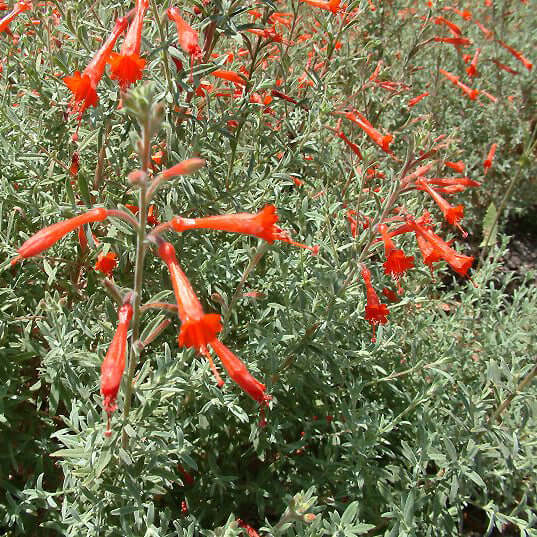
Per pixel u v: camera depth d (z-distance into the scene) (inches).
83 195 10.5
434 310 16.5
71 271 11.7
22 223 12.2
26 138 12.4
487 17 28.8
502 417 12.0
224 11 11.0
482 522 13.3
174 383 9.3
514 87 28.3
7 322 10.5
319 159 14.1
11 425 10.4
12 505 9.5
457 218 10.4
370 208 14.1
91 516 9.4
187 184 11.2
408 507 9.8
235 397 10.6
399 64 22.3
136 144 6.8
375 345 11.8
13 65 13.7
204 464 11.4
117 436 8.5
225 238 13.4
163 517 9.3
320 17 15.2
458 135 24.3
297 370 11.4
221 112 13.1
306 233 12.6
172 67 10.6
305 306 11.4
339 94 16.5
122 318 7.3
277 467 11.3
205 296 12.2
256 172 13.1
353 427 10.8
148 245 7.4
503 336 14.5
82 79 9.2
